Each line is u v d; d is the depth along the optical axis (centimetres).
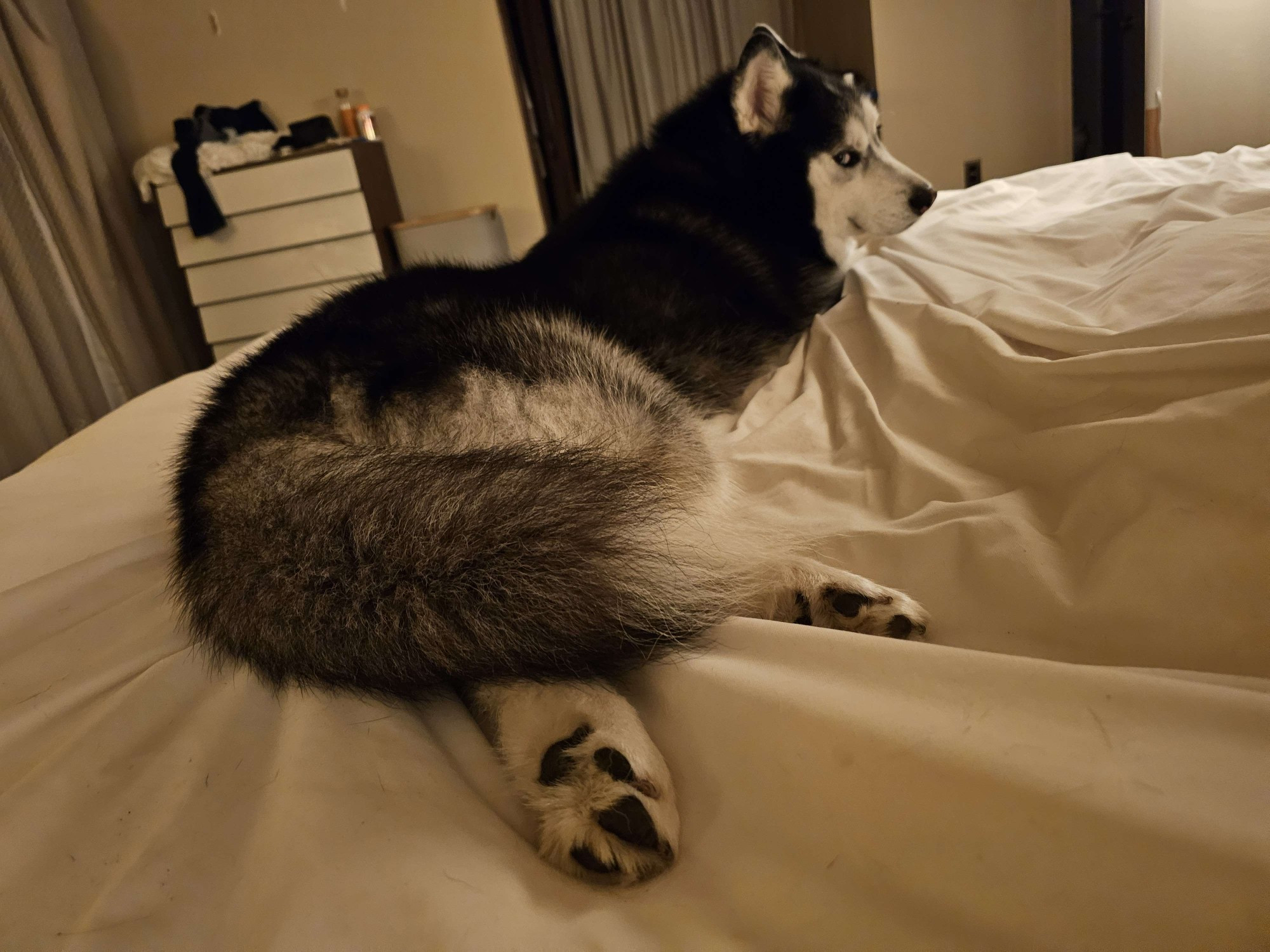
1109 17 356
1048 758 52
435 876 53
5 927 56
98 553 112
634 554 74
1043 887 47
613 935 51
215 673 81
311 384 100
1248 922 42
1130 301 114
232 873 58
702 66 501
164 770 68
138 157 473
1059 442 89
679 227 168
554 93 510
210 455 95
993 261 160
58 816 65
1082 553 78
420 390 98
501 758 68
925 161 421
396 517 75
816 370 149
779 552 90
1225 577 68
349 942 49
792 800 58
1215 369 86
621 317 141
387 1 456
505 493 77
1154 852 45
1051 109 400
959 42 399
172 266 470
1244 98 317
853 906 51
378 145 450
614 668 69
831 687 63
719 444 124
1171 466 77
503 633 68
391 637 69
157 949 52
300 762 64
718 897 54
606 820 58
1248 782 47
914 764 54
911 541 87
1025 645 74
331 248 429
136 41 457
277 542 77
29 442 342
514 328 115
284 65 466
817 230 187
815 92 180
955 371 122
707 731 65
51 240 388
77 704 80
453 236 440
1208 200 153
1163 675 59
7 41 376
